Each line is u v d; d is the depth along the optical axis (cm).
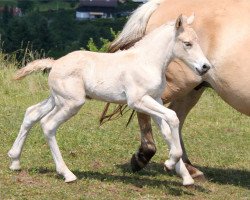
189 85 889
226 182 920
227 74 870
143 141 910
